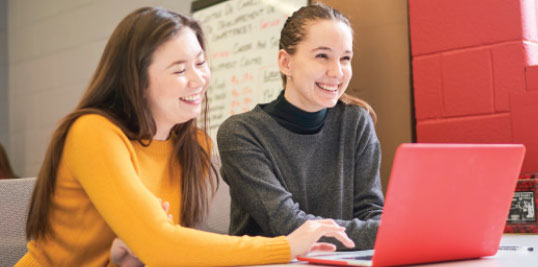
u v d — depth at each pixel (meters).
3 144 4.23
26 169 4.07
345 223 1.24
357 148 1.53
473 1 1.81
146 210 1.06
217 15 2.83
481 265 0.88
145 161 1.30
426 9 1.91
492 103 1.77
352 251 1.19
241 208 1.46
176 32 1.21
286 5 2.46
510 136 1.74
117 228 1.07
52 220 1.25
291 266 0.93
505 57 1.75
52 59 3.86
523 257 0.97
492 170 0.92
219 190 1.79
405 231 0.87
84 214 1.23
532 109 1.70
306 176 1.47
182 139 1.38
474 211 0.92
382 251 0.86
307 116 1.46
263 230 1.39
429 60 1.91
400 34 2.01
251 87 2.63
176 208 1.38
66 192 1.22
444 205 0.89
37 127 3.99
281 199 1.33
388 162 2.03
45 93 3.92
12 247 1.41
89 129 1.15
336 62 1.39
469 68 1.82
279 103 1.49
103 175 1.10
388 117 2.04
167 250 1.02
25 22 4.10
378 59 2.06
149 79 1.21
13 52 4.20
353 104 1.58
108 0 3.41
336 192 1.47
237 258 0.99
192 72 1.21
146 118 1.22
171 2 3.09
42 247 1.26
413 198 0.85
